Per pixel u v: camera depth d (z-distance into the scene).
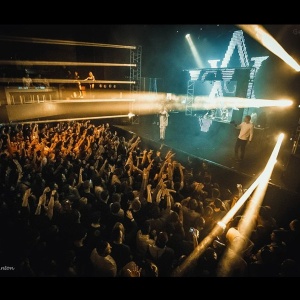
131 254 3.86
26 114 13.36
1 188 5.89
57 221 4.37
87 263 3.78
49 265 3.34
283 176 7.71
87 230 4.29
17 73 15.76
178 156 10.91
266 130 11.22
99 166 7.49
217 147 11.80
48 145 9.70
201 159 9.64
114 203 4.48
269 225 4.80
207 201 5.57
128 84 18.22
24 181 5.79
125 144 10.42
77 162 7.31
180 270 3.62
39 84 14.95
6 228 4.14
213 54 14.48
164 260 3.71
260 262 3.65
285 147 10.61
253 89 12.27
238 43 12.88
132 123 17.05
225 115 13.77
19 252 3.74
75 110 15.53
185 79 16.11
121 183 5.70
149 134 14.11
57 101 14.73
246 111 12.13
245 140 9.10
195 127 14.70
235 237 4.05
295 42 10.05
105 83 18.30
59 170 6.51
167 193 5.44
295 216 6.66
